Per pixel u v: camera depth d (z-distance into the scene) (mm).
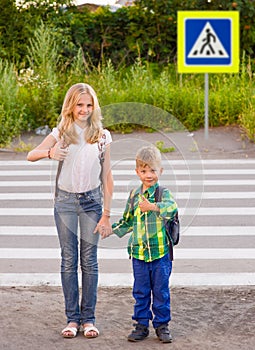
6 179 16562
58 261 10617
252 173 17016
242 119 20766
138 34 30375
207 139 20016
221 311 8422
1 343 7465
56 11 30266
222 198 14562
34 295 8992
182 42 20031
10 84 21328
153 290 7520
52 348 7359
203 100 21750
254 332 7789
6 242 11664
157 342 7512
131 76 26812
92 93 7496
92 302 7781
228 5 29688
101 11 31375
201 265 10359
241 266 10297
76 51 29312
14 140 20422
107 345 7441
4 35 29078
